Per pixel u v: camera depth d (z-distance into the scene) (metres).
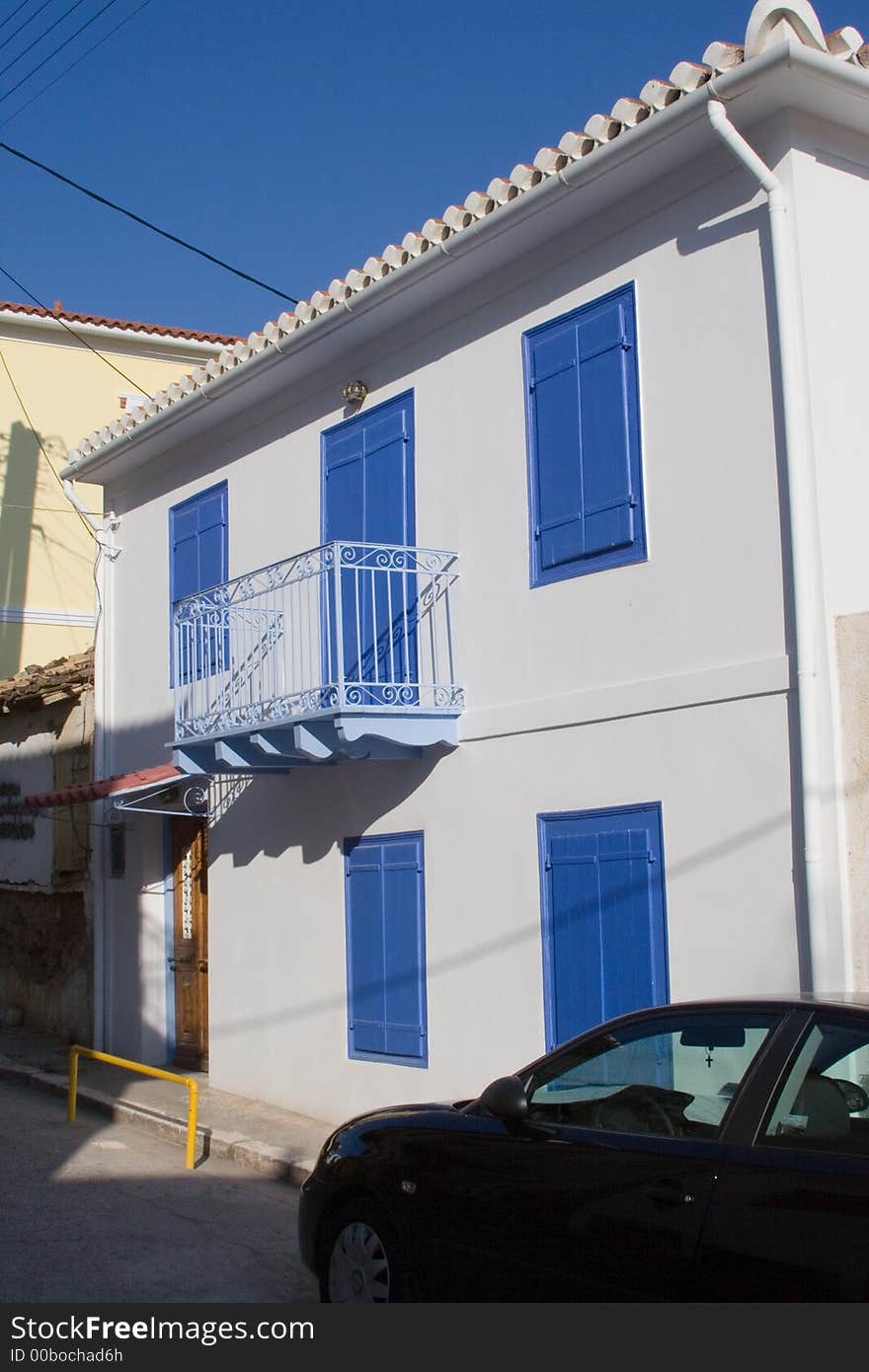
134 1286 6.94
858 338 8.05
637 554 8.58
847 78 7.59
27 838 16.67
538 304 9.44
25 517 20.95
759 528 7.82
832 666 7.43
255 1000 11.89
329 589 11.31
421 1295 5.48
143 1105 11.60
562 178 8.55
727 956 7.75
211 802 12.70
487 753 9.58
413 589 10.35
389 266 10.11
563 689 9.02
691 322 8.33
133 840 14.41
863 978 7.13
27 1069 13.70
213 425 13.06
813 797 7.30
